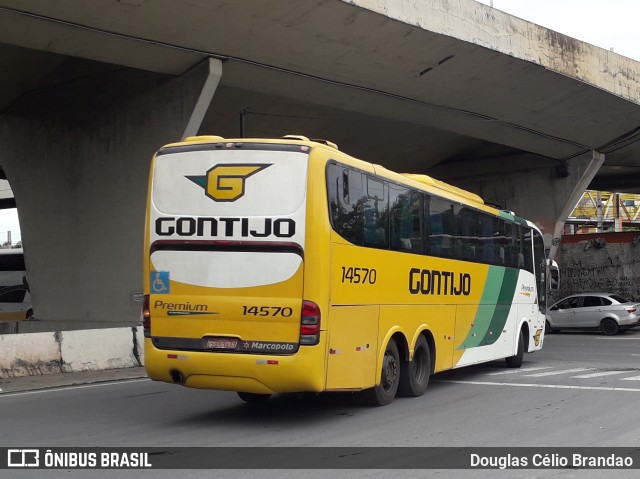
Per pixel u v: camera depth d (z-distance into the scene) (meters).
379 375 10.38
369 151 30.72
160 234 9.33
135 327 16.78
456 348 13.25
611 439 8.31
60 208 22.59
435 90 22.73
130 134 20.70
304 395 11.88
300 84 20.77
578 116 27.23
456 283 13.23
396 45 19.23
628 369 16.14
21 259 32.56
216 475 6.71
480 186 35.38
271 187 8.94
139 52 17.64
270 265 8.84
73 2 15.20
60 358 15.16
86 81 21.16
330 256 9.00
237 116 24.47
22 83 21.50
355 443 8.15
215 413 10.30
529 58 22.11
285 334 8.74
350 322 9.49
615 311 28.58
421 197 11.96
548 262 20.25
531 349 17.48
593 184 43.12
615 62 25.81
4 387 13.09
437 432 8.77
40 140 23.03
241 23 16.89
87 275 21.97
